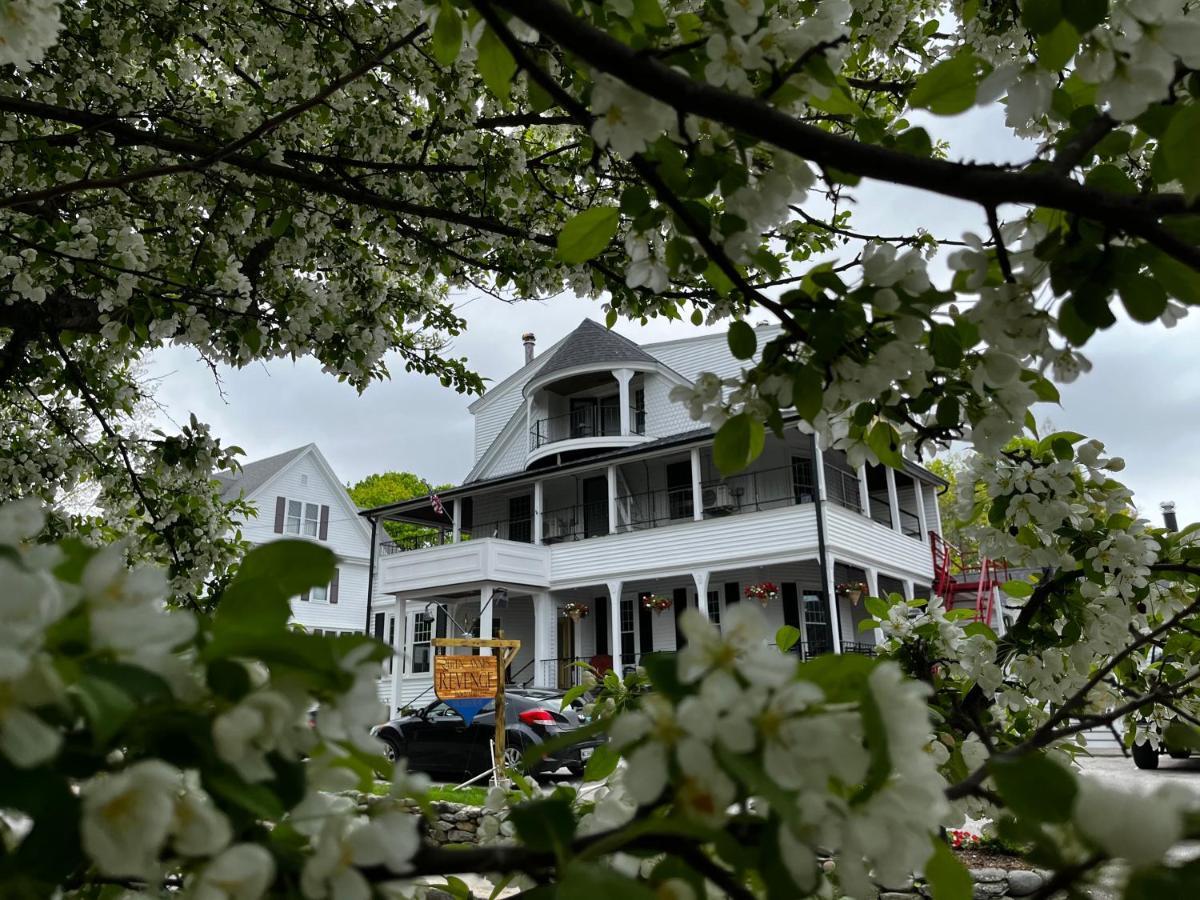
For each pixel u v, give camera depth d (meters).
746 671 0.55
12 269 3.52
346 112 4.40
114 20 4.30
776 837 0.57
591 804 1.14
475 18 1.28
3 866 0.44
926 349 1.30
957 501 2.39
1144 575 2.28
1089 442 2.20
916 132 1.19
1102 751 11.71
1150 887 0.49
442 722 10.79
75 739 0.50
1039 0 1.01
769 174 1.21
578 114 1.14
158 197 4.50
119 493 5.54
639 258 1.43
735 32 1.10
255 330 3.86
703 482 19.33
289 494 27.20
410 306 5.55
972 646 2.33
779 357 1.30
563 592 19.89
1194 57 0.98
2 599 0.44
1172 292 1.04
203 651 0.54
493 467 24.41
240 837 0.59
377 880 0.59
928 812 0.61
